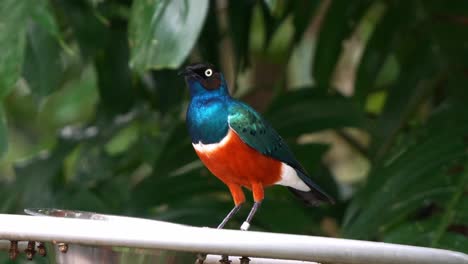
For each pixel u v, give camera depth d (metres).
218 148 8.07
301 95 11.45
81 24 11.18
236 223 10.99
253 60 13.91
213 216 11.05
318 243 5.84
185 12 8.31
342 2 11.98
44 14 9.34
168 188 11.16
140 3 8.38
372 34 12.05
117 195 12.30
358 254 5.87
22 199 12.19
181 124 11.48
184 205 11.20
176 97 12.01
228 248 5.71
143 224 6.45
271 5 8.16
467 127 10.09
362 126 11.32
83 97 16.20
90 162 12.78
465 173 9.30
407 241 8.75
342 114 11.31
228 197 11.59
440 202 9.12
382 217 9.30
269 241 5.77
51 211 6.85
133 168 12.88
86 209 12.01
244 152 8.05
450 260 6.08
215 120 8.03
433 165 9.52
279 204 11.05
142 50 8.32
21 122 16.34
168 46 8.30
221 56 13.23
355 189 13.65
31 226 5.77
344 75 16.56
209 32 11.72
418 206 9.21
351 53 16.30
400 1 11.96
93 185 12.34
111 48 11.93
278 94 11.52
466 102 10.74
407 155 9.77
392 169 9.69
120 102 12.15
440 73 11.68
